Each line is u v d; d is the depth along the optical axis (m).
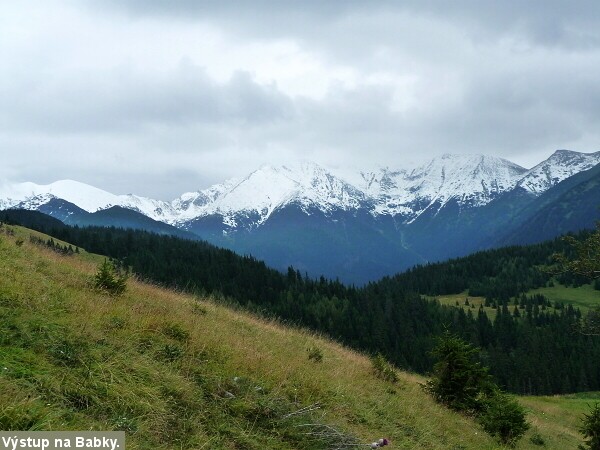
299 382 10.20
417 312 116.19
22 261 11.79
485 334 112.75
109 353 7.68
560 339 105.19
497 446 13.83
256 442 7.17
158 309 11.91
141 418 6.44
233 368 9.16
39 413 5.58
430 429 12.23
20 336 7.18
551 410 33.50
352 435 8.62
